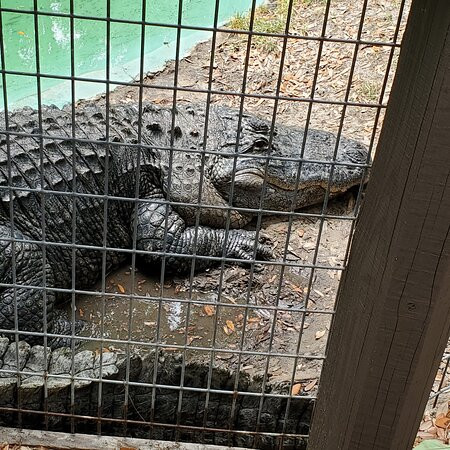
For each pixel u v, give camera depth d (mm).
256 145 4328
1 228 3436
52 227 3641
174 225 3998
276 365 3275
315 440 2355
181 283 3941
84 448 2527
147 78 5832
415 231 1601
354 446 1982
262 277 3957
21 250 3428
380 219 1764
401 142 1636
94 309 3719
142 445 2549
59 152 3752
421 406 1901
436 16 1479
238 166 4270
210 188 4219
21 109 4074
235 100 5555
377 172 1816
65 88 5680
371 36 6172
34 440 2525
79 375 2600
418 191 1556
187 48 6289
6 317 3348
